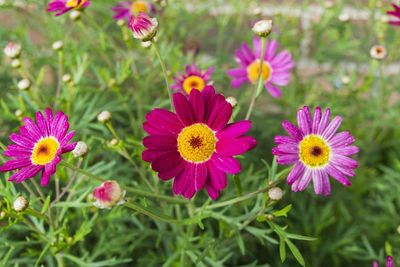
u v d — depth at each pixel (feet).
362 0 2.09
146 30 0.88
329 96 1.64
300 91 1.76
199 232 1.32
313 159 0.84
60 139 0.85
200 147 0.83
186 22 2.01
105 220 1.23
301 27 2.01
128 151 1.37
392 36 1.75
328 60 1.82
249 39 1.82
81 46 1.57
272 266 1.42
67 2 1.15
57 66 1.49
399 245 1.55
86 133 1.26
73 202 0.99
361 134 1.74
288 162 0.83
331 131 0.85
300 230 1.50
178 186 0.83
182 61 1.54
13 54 1.18
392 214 1.54
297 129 0.85
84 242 1.30
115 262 1.07
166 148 0.83
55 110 1.27
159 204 1.20
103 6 1.76
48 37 1.65
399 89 1.70
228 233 1.05
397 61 2.07
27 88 1.15
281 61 1.23
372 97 1.72
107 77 1.32
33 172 0.84
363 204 1.72
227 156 0.82
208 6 2.03
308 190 1.47
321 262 1.55
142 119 1.45
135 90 1.55
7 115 1.16
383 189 1.58
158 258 1.26
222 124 0.84
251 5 2.08
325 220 1.59
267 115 1.74
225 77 1.66
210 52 2.14
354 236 1.53
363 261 1.56
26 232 1.26
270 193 0.90
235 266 1.35
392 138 1.83
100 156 1.40
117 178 1.27
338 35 1.80
